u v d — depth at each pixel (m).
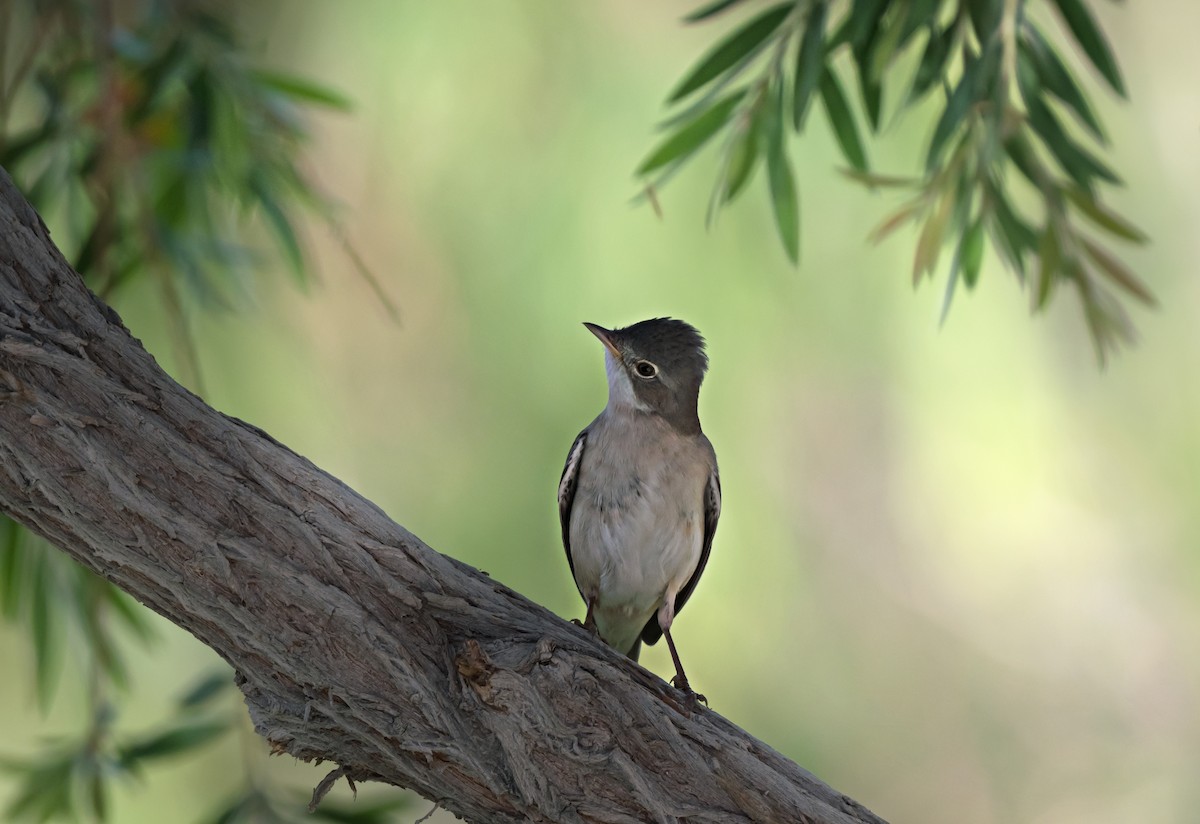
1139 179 14.99
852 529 14.33
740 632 11.56
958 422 13.28
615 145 11.31
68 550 5.36
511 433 11.02
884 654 14.57
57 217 9.77
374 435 12.54
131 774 8.70
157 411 5.36
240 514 5.40
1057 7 7.60
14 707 11.65
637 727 5.73
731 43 7.72
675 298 10.98
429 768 5.59
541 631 5.84
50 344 5.20
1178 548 14.73
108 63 8.51
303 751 5.66
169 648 11.45
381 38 11.54
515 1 11.57
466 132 11.56
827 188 11.59
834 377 13.34
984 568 14.75
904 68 11.19
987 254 12.68
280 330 11.09
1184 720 15.18
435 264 12.49
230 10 12.13
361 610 5.51
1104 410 14.84
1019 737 14.85
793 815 5.86
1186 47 15.56
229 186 8.83
